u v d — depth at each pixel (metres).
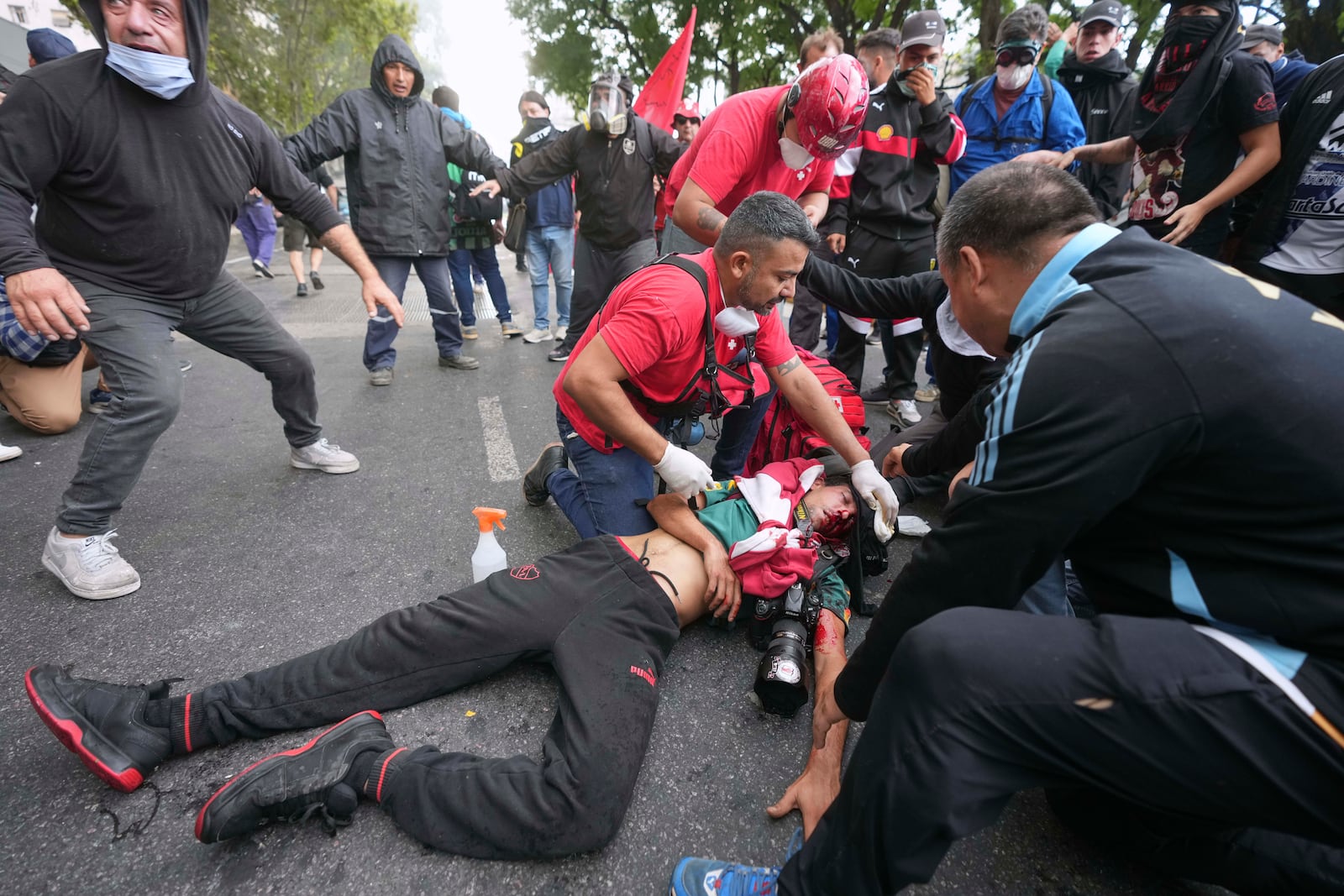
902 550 2.54
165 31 1.85
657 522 2.02
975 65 9.98
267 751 1.51
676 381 1.96
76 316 1.75
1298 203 2.65
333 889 1.23
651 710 1.46
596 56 15.58
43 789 1.40
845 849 1.01
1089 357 0.92
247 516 2.55
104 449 1.97
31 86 1.73
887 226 3.43
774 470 2.10
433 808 1.29
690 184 2.46
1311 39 7.35
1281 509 0.86
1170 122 2.77
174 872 1.25
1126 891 1.30
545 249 5.23
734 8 12.94
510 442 3.33
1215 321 0.88
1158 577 0.97
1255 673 0.86
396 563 2.27
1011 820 1.44
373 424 3.53
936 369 2.57
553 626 1.58
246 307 2.47
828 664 1.76
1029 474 0.95
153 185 1.94
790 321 4.03
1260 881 1.14
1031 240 1.09
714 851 1.35
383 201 3.83
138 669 1.75
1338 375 0.85
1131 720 0.88
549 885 1.26
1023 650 0.93
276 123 17.05
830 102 2.08
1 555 2.22
